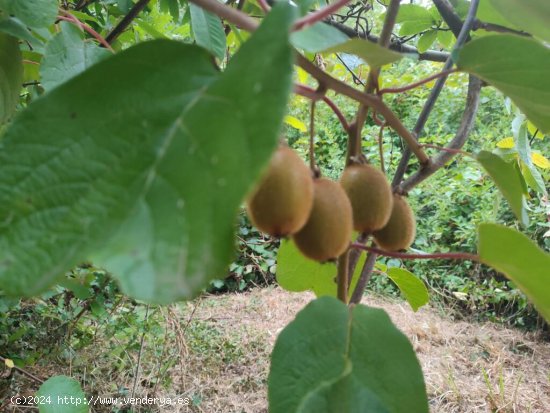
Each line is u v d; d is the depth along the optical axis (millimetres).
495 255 375
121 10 959
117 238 193
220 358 1974
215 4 326
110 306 1691
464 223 2619
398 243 432
